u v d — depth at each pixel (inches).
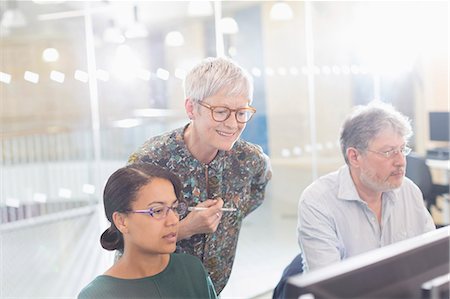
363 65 196.7
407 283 29.1
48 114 220.5
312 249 60.4
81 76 218.7
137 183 48.2
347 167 63.3
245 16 231.0
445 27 173.2
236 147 60.3
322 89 213.3
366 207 61.7
